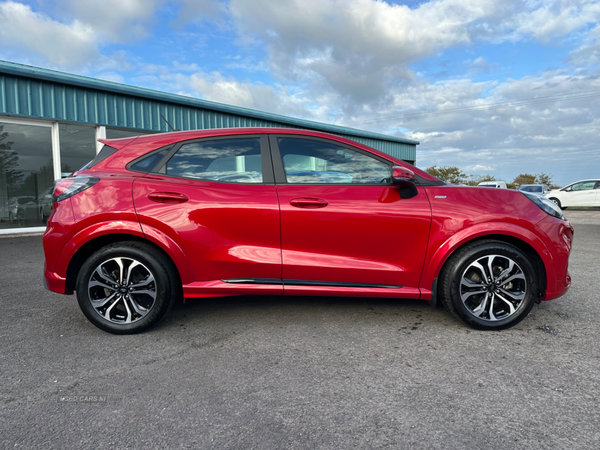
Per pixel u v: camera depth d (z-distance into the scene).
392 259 2.62
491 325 2.59
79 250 2.61
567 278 2.68
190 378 1.99
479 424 1.58
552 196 18.86
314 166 2.71
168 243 2.52
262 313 3.02
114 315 2.62
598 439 1.48
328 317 2.92
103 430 1.55
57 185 2.66
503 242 2.56
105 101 8.88
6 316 2.99
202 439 1.50
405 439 1.49
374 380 1.96
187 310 3.11
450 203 2.59
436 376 2.00
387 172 2.69
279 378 1.99
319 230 2.58
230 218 2.57
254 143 2.73
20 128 7.96
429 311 3.05
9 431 1.54
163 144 2.73
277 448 1.44
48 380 1.97
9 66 7.43
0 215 7.89
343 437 1.50
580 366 2.10
